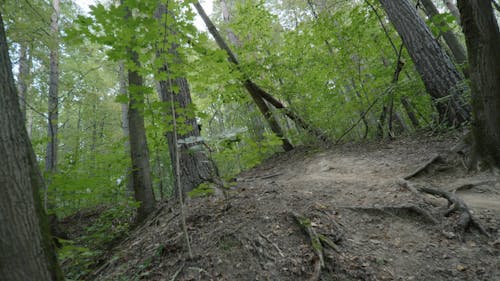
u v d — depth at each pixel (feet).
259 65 23.11
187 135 13.38
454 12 24.88
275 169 21.44
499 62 9.10
